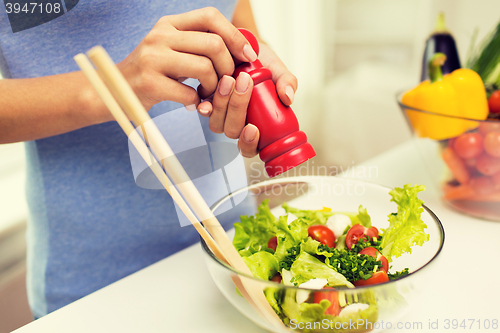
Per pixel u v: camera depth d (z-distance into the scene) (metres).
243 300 0.40
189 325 0.48
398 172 0.89
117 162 0.75
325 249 0.50
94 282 0.81
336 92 2.56
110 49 0.74
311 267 0.46
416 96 0.73
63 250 0.78
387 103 2.31
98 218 0.77
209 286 0.56
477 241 0.63
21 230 1.72
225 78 0.43
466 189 0.68
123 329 0.48
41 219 0.77
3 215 1.72
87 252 0.79
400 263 0.51
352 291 0.35
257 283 0.37
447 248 0.62
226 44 0.44
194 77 0.44
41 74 0.71
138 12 0.74
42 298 0.81
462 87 0.70
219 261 0.40
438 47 0.81
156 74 0.44
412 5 2.49
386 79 2.51
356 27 2.71
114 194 0.77
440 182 0.72
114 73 0.29
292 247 0.51
